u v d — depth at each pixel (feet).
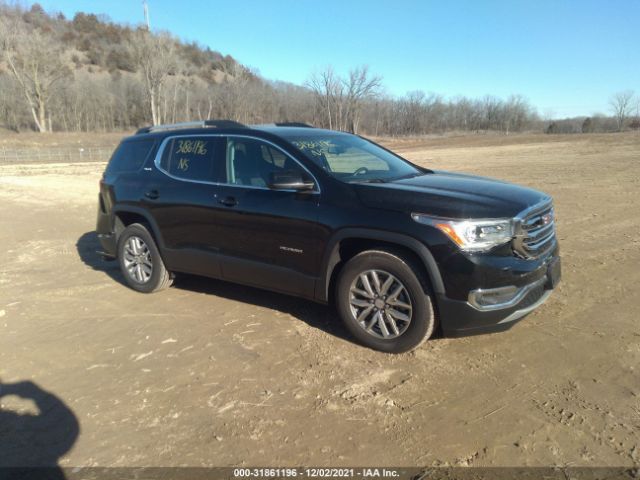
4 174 86.58
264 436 10.02
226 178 15.84
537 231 12.56
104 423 10.74
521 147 103.04
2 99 253.65
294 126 17.66
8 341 15.15
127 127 284.82
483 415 10.30
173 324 15.75
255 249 14.99
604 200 33.86
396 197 12.62
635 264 19.27
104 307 17.65
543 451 9.17
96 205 43.47
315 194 13.71
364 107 269.03
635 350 12.59
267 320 15.65
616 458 8.92
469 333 12.30
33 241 29.58
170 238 17.31
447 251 11.66
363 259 12.89
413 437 9.75
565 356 12.48
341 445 9.64
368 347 13.43
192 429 10.37
